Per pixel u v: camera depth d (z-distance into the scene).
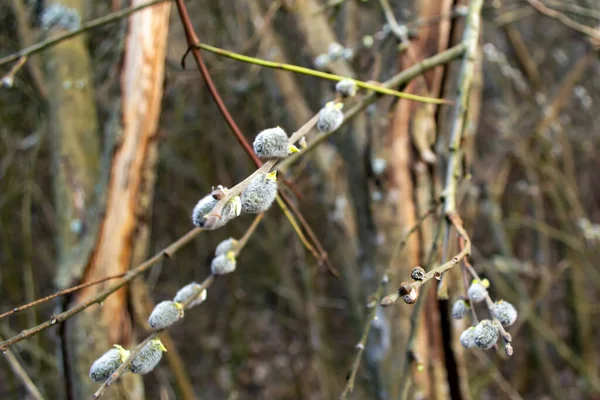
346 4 2.68
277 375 5.07
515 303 3.90
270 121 4.34
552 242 5.05
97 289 1.75
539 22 5.00
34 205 4.71
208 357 4.88
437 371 1.88
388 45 2.10
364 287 2.06
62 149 2.12
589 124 4.88
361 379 2.62
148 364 1.06
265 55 2.69
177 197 5.14
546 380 4.35
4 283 4.33
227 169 5.37
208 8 3.83
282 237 4.68
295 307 5.24
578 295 4.52
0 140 4.13
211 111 4.53
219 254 1.32
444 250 1.25
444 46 2.07
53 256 5.11
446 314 1.73
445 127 2.88
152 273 3.99
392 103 1.59
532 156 3.95
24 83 3.03
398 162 2.00
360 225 2.09
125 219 1.81
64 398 1.77
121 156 1.83
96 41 3.39
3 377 4.05
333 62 2.26
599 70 4.62
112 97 3.51
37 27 2.54
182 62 1.42
